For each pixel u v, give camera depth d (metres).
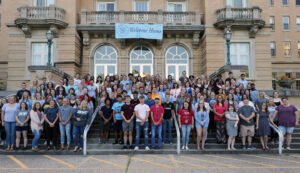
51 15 16.34
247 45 17.72
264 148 8.23
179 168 6.26
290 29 31.72
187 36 18.39
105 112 8.74
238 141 9.05
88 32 17.61
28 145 8.62
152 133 8.33
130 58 18.36
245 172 5.91
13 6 18.19
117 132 8.77
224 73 13.67
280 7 31.97
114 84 10.63
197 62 18.38
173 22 17.88
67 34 17.00
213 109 8.84
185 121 8.33
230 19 16.53
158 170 6.09
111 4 19.11
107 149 8.37
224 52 17.33
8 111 8.25
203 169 6.16
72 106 8.79
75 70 17.08
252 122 8.27
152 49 18.30
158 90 10.80
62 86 10.05
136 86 10.34
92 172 5.94
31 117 8.09
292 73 31.14
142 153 8.11
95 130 9.85
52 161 7.05
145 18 17.75
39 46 17.20
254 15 17.06
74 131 8.13
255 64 17.41
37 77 13.26
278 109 8.56
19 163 6.80
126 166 6.46
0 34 24.86
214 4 17.67
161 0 19.16
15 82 16.81
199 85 11.12
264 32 17.62
